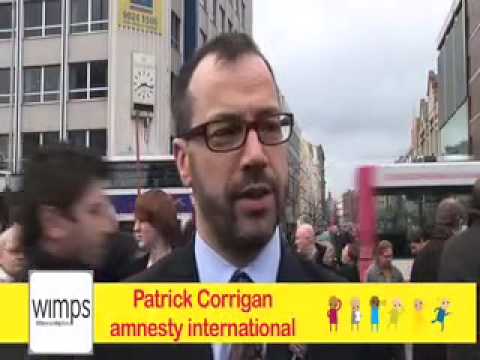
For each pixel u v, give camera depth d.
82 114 31.00
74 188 1.89
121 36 30.58
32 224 1.90
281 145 1.34
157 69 31.17
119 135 30.16
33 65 32.03
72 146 2.01
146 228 3.68
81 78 31.33
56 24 31.81
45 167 1.90
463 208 5.26
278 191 1.34
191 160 1.36
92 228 1.93
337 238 13.85
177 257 1.47
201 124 1.32
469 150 37.94
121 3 30.59
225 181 1.30
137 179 21.03
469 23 38.50
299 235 6.62
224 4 45.72
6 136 32.06
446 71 47.03
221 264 1.40
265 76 1.33
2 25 32.59
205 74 1.33
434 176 10.75
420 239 10.23
